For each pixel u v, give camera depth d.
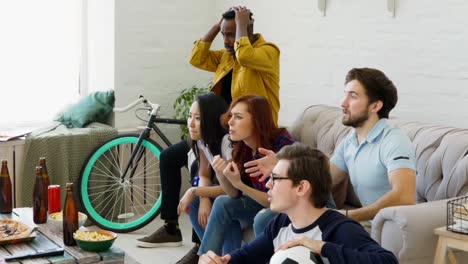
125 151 5.01
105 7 5.12
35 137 4.57
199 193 3.63
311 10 4.64
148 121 4.77
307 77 4.72
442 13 3.87
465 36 3.77
